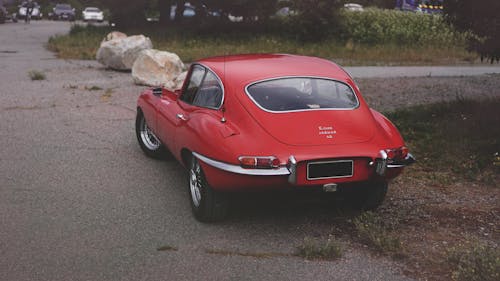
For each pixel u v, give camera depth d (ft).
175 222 17.34
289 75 18.06
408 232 16.66
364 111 17.65
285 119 16.43
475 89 44.57
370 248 15.53
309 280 13.55
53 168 22.85
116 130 29.66
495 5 27.17
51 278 13.51
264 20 103.71
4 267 14.06
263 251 15.24
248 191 15.84
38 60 64.90
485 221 17.53
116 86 44.98
